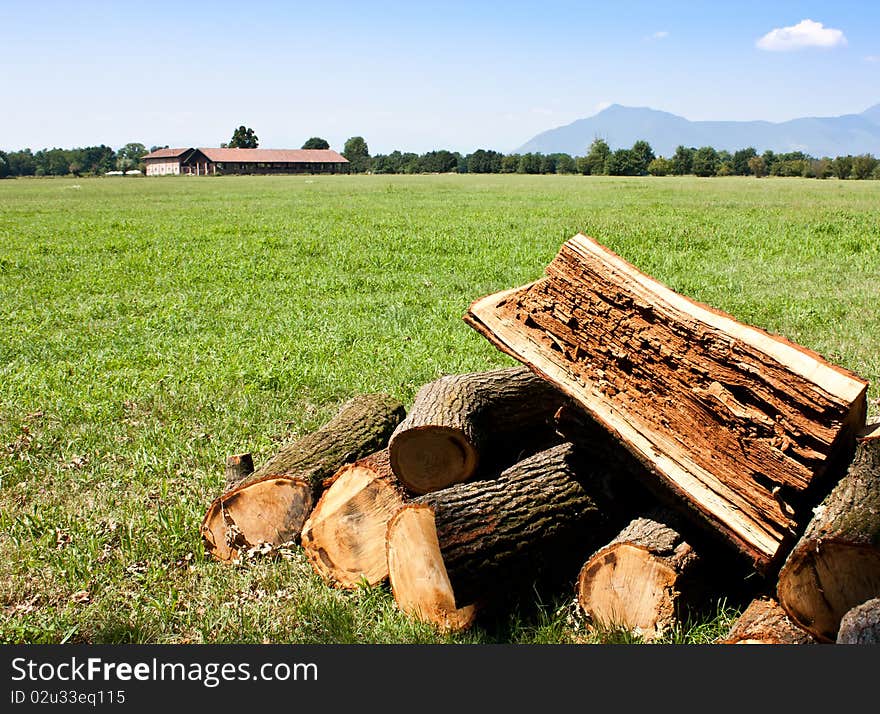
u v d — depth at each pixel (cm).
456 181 8644
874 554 337
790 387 371
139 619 427
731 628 389
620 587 400
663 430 411
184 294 1444
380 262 1806
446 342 1009
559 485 437
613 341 428
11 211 3966
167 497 575
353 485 473
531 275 1568
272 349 1003
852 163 10144
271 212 3691
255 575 469
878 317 1120
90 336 1109
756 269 1611
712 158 12412
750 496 385
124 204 4566
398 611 427
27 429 712
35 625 426
